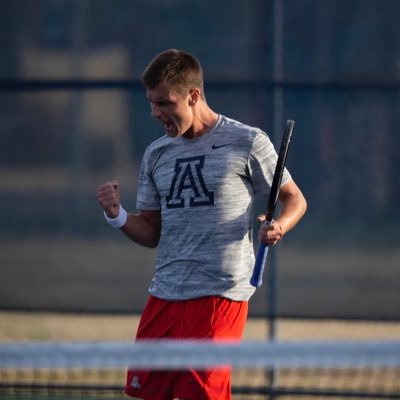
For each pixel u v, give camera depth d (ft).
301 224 67.00
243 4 68.74
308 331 80.89
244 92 67.67
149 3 70.69
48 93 69.77
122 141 70.13
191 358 32.07
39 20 70.28
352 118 67.51
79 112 69.92
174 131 41.83
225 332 41.88
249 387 62.59
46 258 69.00
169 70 40.93
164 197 43.06
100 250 68.85
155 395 43.75
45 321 86.79
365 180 67.41
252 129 42.57
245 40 68.64
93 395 63.52
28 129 69.97
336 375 71.87
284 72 67.72
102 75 70.59
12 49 70.38
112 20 70.38
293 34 67.72
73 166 70.03
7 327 83.51
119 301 68.49
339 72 67.51
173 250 42.75
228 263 41.98
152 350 31.94
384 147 67.36
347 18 67.56
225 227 41.91
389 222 66.95
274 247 66.44
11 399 63.41
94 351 31.81
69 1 70.59
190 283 42.27
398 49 67.31
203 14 69.46
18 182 69.82
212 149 42.27
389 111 67.31
